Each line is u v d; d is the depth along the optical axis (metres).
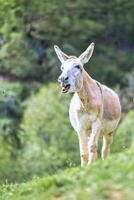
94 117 29.59
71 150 73.00
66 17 91.19
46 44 95.56
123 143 66.25
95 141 29.50
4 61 86.44
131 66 105.25
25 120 77.56
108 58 104.38
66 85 28.64
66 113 76.19
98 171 24.52
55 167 71.00
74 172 25.66
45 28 85.75
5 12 71.75
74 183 24.52
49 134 74.69
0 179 64.38
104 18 103.44
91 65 101.06
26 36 83.56
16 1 72.56
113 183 23.39
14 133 78.38
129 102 87.81
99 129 29.77
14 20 75.00
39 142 74.31
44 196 24.52
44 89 80.50
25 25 79.94
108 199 22.67
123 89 93.25
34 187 25.91
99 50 104.19
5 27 74.00
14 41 79.06
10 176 70.81
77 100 29.67
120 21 104.62
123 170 23.95
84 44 97.50
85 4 95.50
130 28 106.38
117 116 31.59
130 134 67.44
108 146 32.34
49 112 76.38
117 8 101.06
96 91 29.88
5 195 26.84
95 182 23.80
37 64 95.06
